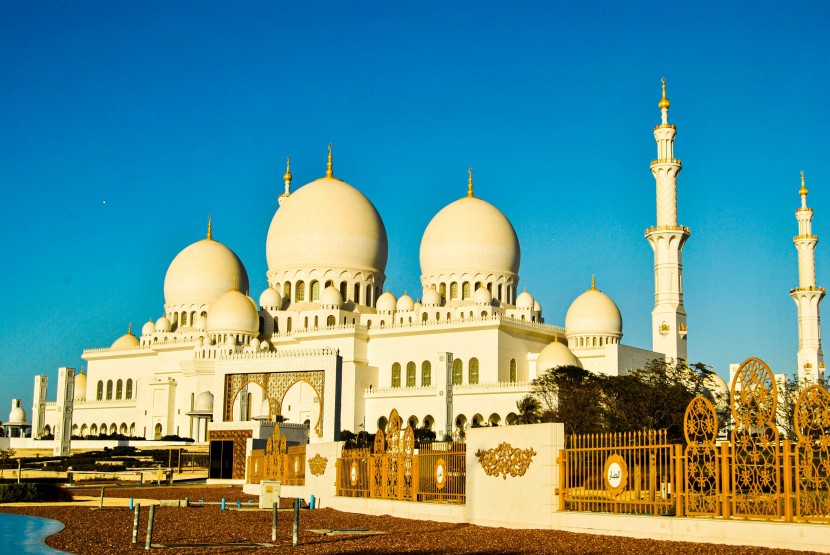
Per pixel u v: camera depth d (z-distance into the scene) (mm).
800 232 163125
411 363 158750
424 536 47688
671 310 135250
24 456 154000
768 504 43000
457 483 58125
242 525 56125
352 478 69375
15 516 60875
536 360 156375
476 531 49281
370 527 54125
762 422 43594
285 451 88125
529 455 50719
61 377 156125
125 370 189125
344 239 176125
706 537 42219
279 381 131625
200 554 42625
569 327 164625
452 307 163750
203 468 130250
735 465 43219
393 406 152250
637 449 46844
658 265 137625
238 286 192250
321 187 181375
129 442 158750
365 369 159375
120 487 97000
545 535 46188
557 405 122938
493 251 171750
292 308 174875
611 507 48438
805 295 160000
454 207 176875
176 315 191000
